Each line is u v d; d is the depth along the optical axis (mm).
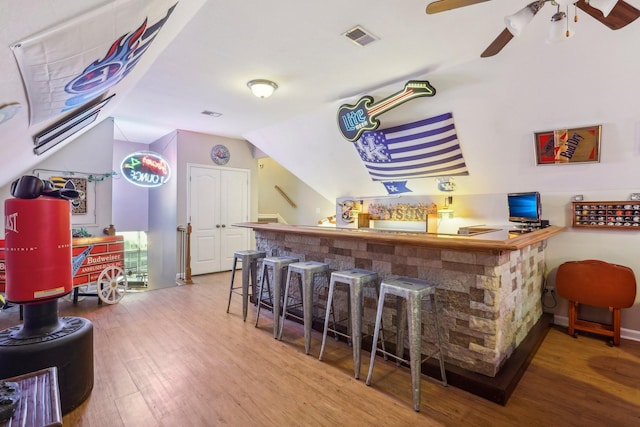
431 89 2947
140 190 6504
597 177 3164
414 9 2078
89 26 994
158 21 1521
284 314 3006
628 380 2336
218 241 6035
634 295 2891
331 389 2195
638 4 1966
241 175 6363
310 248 3449
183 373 2393
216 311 3822
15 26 768
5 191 3955
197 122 4863
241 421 1870
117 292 4250
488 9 2066
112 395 2111
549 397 2119
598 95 2654
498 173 3736
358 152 4547
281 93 3600
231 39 2455
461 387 2193
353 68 2957
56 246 1934
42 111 1523
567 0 1472
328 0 1989
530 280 3020
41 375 1366
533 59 2602
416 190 4676
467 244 2027
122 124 5047
